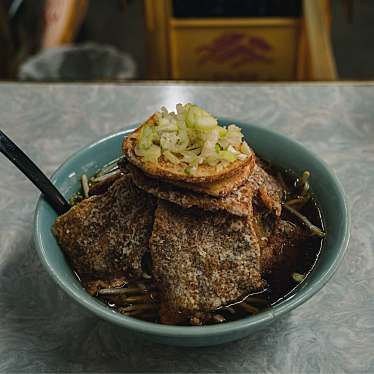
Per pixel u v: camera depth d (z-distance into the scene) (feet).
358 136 2.12
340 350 1.55
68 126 2.20
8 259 1.79
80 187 1.75
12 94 2.34
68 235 1.60
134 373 1.52
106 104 2.29
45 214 1.62
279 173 1.76
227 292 1.50
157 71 3.30
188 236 1.50
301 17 3.07
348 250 1.77
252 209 1.55
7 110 2.27
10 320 1.63
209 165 1.47
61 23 3.84
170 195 1.48
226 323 1.36
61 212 1.66
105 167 1.79
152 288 1.56
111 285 1.57
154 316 1.52
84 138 2.15
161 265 1.50
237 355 1.55
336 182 1.64
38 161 2.06
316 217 1.65
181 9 3.14
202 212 1.51
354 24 4.55
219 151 1.49
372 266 1.73
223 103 2.27
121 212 1.58
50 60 3.62
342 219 1.55
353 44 4.41
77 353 1.56
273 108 2.25
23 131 2.18
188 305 1.48
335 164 2.02
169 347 1.57
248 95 2.31
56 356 1.55
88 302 1.39
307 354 1.54
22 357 1.55
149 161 1.48
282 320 1.61
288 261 1.59
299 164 1.73
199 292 1.49
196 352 1.56
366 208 1.89
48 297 1.69
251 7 3.12
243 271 1.50
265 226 1.61
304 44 3.05
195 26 3.11
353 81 2.35
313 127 2.16
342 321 1.61
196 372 1.51
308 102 2.27
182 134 1.52
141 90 2.35
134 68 3.70
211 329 1.35
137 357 1.55
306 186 1.70
